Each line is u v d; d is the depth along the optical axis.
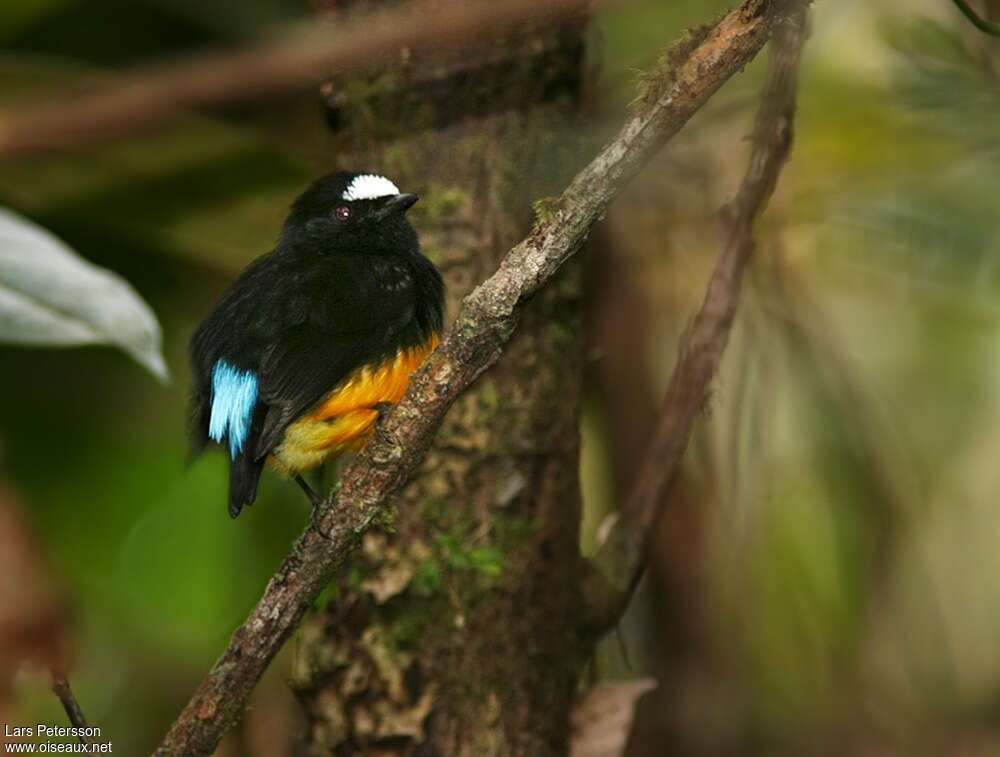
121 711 11.58
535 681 8.17
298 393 7.98
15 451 11.02
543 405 8.28
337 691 8.17
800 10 5.53
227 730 6.60
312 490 8.77
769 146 7.97
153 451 11.26
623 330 12.29
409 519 8.12
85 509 10.81
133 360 11.58
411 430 6.12
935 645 11.76
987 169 11.15
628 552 8.66
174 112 6.33
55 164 10.19
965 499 13.19
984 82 9.58
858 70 11.39
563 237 5.76
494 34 7.97
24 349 11.38
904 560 11.77
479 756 7.98
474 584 8.06
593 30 9.80
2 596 6.13
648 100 5.66
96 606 10.48
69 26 12.09
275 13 11.94
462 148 8.36
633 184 11.81
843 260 11.98
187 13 11.84
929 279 11.42
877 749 11.67
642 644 12.02
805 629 11.77
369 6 7.99
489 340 5.92
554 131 8.41
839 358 11.46
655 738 11.77
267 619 6.44
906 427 12.54
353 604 8.15
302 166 10.67
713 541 11.87
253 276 8.66
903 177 11.30
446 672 8.04
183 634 10.36
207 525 10.48
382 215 8.30
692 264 12.55
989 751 11.72
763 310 11.07
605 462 12.66
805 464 11.80
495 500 8.13
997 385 13.38
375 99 8.48
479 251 8.37
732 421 9.70
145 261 12.18
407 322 8.23
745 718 11.79
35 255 7.72
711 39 5.40
